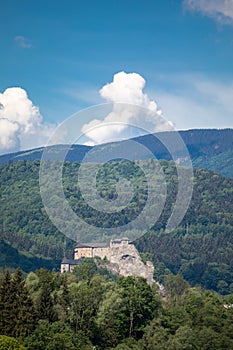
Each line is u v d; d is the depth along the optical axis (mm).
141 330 170875
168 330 170000
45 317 158000
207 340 166125
